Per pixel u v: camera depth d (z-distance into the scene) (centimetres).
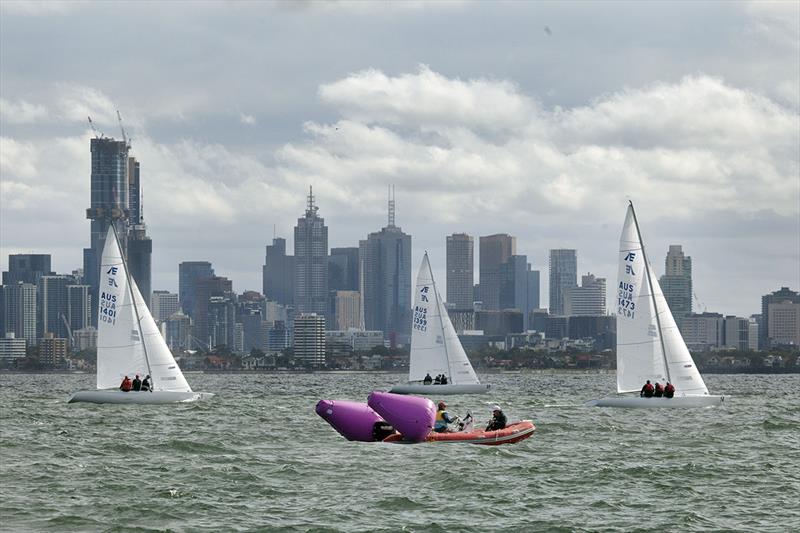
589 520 12088
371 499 13150
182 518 12112
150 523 11862
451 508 12675
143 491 13700
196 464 16062
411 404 17675
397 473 15000
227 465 15875
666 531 11575
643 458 16900
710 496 13500
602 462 16312
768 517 12262
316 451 17400
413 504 12875
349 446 17775
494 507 12744
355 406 18200
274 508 12638
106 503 12875
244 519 12056
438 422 18250
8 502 12950
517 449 17688
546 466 15750
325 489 13800
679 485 14275
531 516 12288
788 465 16150
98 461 16525
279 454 17188
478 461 16075
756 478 14888
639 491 13825
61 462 16388
